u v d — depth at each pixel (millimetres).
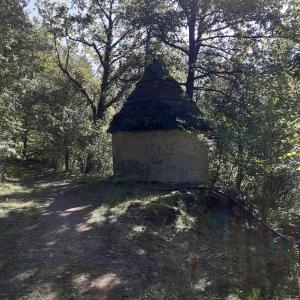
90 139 27047
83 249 7656
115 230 8953
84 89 28703
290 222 9539
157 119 15781
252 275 6859
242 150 10000
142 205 10609
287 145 7879
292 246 8453
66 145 28438
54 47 26609
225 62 22281
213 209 11203
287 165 7824
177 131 15750
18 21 17984
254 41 21469
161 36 23391
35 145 35688
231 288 6223
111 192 14148
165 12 22328
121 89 27391
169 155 15789
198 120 15805
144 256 7449
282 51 15094
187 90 22797
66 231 8906
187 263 7250
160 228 9297
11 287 5699
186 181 15727
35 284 5852
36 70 22656
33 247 7637
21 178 22188
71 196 14227
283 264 7402
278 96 9508
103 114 27297
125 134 16906
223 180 13922
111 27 26578
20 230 8875
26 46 19000
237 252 8102
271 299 5895
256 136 9258
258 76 11758
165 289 5996
